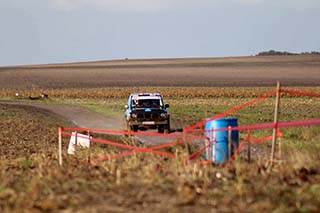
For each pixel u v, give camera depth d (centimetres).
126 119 8775
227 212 2569
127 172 3722
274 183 3077
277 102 3859
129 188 3117
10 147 6819
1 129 9131
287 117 10762
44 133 8538
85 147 5731
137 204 2767
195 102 17750
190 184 3095
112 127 9506
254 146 5778
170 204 2727
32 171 4341
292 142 5641
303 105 15238
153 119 8400
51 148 6481
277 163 3719
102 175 3662
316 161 3712
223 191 2928
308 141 5647
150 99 8875
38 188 3180
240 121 9656
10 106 15575
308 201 2708
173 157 4369
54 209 2770
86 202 2844
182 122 9781
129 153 4678
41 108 14900
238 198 2797
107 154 4909
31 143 7244
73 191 3119
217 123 4166
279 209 2562
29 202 2883
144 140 7081
